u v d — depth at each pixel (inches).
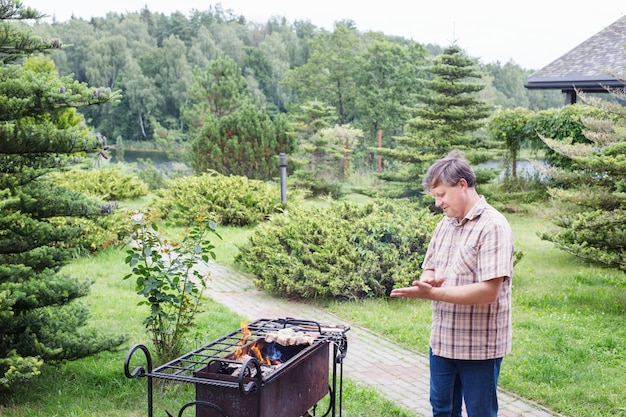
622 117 337.1
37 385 205.6
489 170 652.7
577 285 368.8
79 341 204.2
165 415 187.0
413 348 262.1
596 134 334.0
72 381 210.8
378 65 1759.4
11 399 193.9
